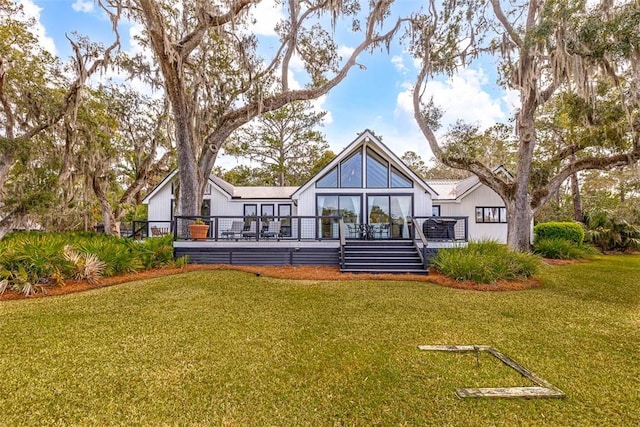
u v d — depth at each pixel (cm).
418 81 1414
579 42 908
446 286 821
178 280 838
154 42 1041
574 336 496
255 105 1277
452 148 1313
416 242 1121
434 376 369
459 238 1230
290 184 2891
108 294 710
